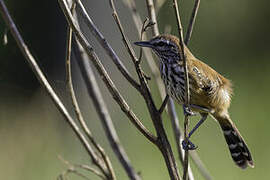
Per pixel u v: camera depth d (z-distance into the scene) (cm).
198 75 838
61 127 1553
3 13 655
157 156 1614
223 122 916
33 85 1817
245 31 2600
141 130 663
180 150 766
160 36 850
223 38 2566
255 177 1533
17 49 1855
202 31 2544
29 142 1503
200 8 2531
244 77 2302
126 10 1628
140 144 1678
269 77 2294
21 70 1836
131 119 658
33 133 1542
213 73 866
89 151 711
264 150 1702
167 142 670
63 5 641
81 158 1430
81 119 711
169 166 663
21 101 1714
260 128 1856
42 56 1947
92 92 800
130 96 1889
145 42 849
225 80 891
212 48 2525
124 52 1772
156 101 1911
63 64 1956
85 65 800
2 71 1841
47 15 1964
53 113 1593
